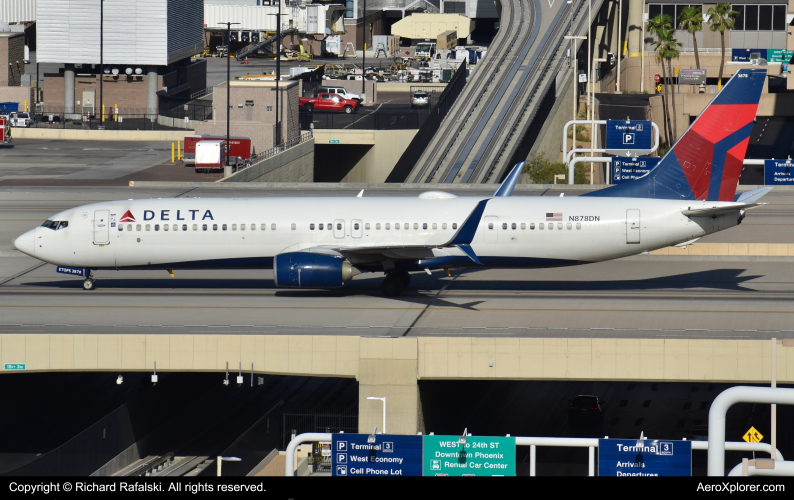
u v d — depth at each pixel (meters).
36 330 197.50
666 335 193.50
